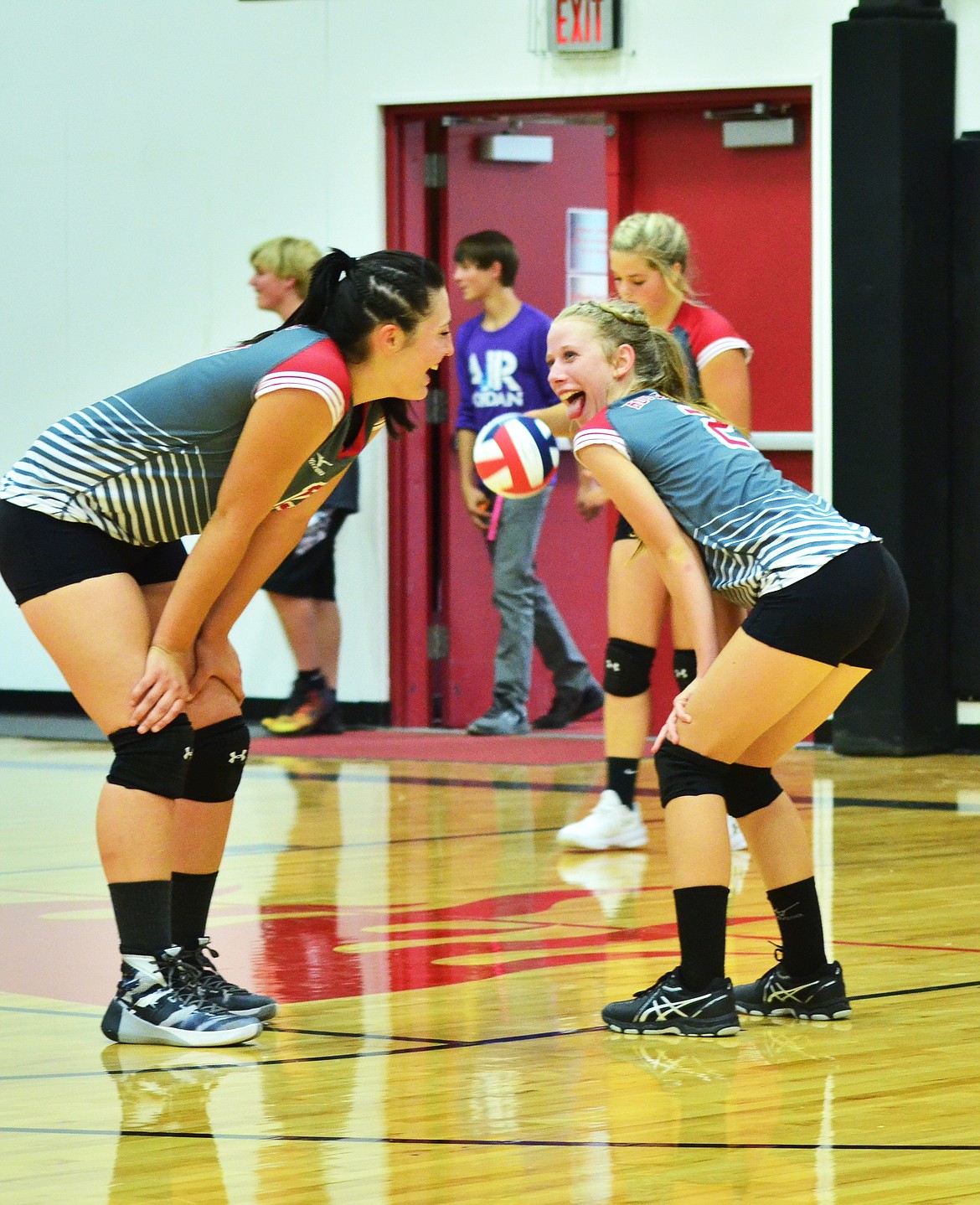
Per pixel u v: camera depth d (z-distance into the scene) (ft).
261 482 23.86
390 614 66.49
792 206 61.21
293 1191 18.56
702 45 60.90
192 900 26.66
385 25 65.26
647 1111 21.22
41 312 71.31
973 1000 26.81
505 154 68.13
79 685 24.95
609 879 37.65
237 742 26.55
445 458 67.05
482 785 52.03
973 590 58.03
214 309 68.54
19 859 40.60
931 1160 19.21
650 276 39.47
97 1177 19.11
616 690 41.34
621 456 25.64
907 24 56.65
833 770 54.49
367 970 29.40
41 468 24.86
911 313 57.16
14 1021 26.25
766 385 61.93
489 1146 19.95
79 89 70.13
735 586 25.30
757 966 28.99
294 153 66.90
